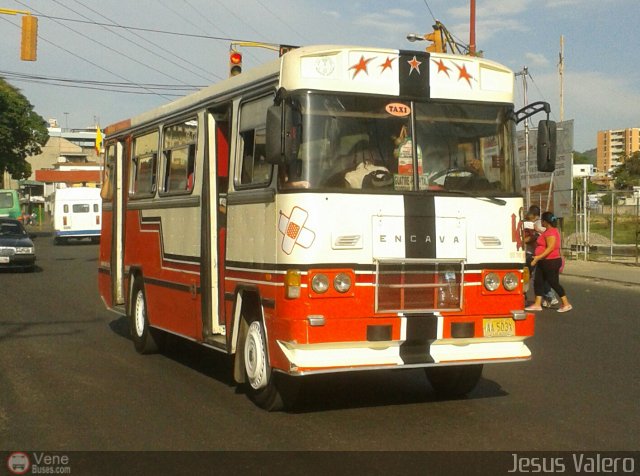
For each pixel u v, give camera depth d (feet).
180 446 21.18
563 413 24.72
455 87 24.68
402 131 23.84
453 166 24.41
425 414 24.66
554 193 91.97
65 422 23.75
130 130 38.27
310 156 22.65
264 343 24.52
